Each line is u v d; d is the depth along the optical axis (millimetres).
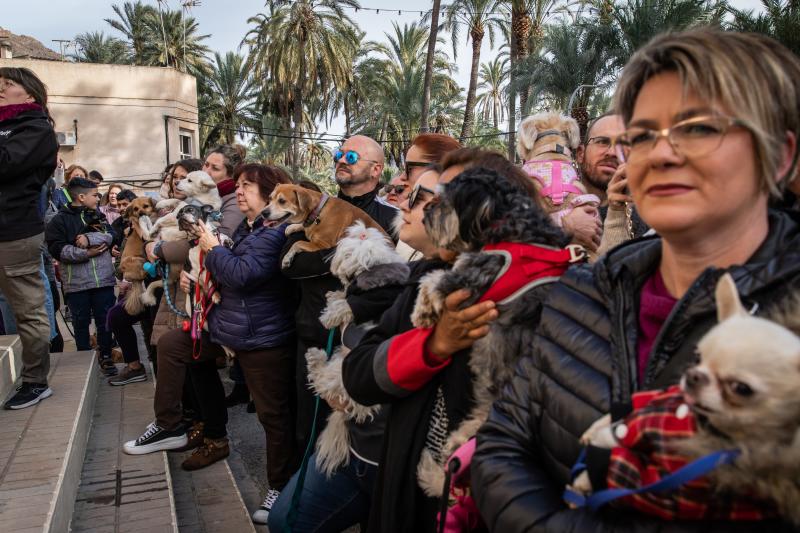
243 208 4500
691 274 1207
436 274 1832
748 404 870
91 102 24906
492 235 1770
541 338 1388
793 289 1012
